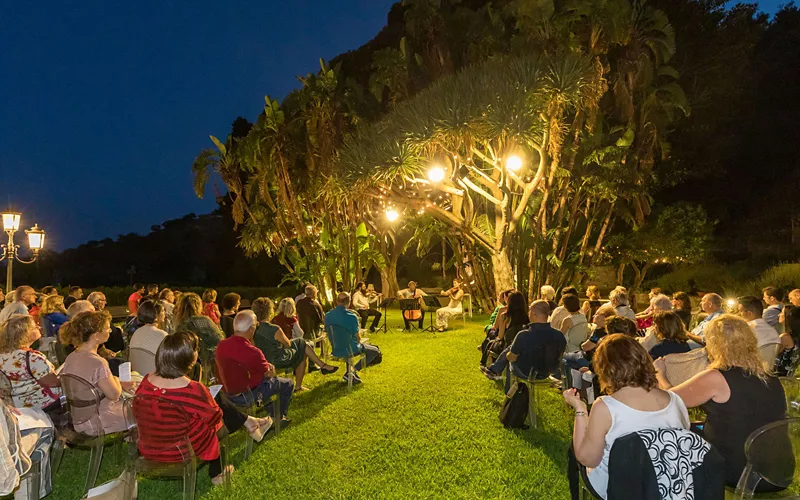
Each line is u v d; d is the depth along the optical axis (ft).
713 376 11.44
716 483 8.95
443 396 24.07
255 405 18.54
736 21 89.15
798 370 22.76
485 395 24.20
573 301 24.58
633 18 57.88
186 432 12.85
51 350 25.09
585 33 55.47
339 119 63.72
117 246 157.69
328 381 27.71
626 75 58.90
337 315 26.09
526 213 58.44
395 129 49.37
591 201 66.80
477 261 63.57
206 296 35.09
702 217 70.08
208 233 161.68
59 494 15.21
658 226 68.85
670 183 75.82
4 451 11.00
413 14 64.90
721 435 11.32
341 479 15.57
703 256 70.90
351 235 66.85
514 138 44.70
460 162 48.98
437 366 30.71
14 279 122.31
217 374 18.78
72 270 147.54
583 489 11.55
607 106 67.97
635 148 63.10
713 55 87.35
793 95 89.35
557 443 18.16
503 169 50.98
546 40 54.29
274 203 70.18
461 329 47.62
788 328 22.15
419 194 56.59
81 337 15.23
